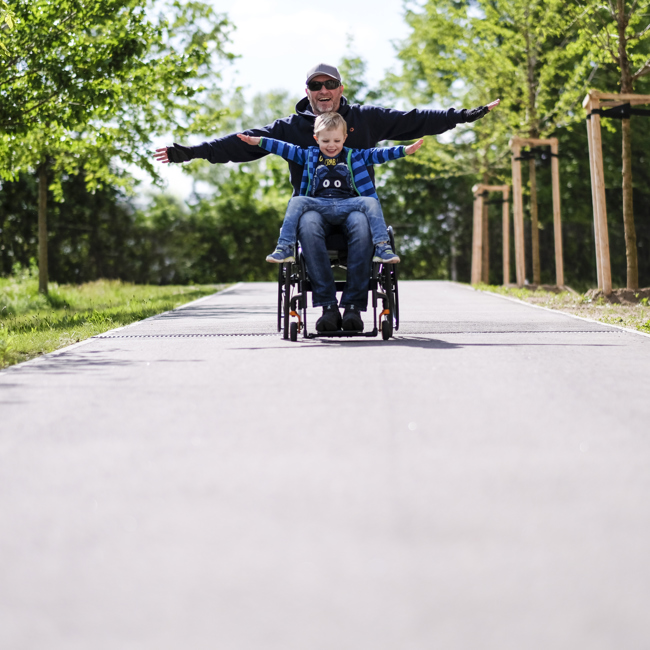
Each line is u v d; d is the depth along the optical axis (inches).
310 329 360.2
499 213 1385.3
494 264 1390.3
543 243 1382.9
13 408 181.3
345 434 149.5
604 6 590.6
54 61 517.0
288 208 301.7
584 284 1363.2
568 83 788.0
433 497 113.0
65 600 84.0
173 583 87.1
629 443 142.3
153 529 102.5
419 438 145.9
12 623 79.4
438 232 1489.9
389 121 323.9
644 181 1380.4
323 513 107.0
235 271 1390.3
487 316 422.0
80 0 527.5
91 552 95.8
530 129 820.6
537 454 135.2
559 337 312.0
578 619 78.3
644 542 96.3
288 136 326.3
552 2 724.7
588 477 122.2
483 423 157.6
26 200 1261.1
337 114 307.0
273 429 154.5
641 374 217.0
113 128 717.3
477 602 81.7
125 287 970.7
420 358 249.3
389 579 87.0
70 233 1291.8
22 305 633.0
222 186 1740.9
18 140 629.3
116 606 82.4
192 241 1355.8
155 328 375.6
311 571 89.3
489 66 799.1
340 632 76.4
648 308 470.0
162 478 124.2
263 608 81.2
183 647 74.5
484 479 121.2
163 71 672.4
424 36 1045.2
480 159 959.0
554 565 90.1
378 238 295.9
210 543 97.5
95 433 155.1
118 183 787.4
